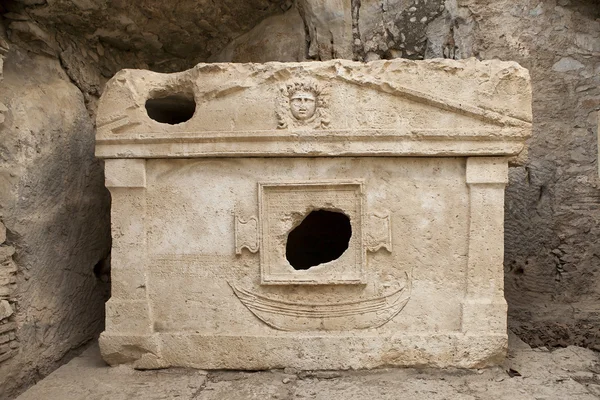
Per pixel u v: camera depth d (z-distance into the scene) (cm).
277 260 329
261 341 327
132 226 333
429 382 309
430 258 325
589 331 423
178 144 327
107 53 438
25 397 299
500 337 319
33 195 342
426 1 441
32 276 338
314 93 323
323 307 329
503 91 314
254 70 324
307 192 327
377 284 327
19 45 370
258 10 461
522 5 448
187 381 316
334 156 324
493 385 304
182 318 334
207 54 482
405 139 318
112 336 330
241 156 327
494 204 321
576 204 448
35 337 337
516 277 456
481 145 315
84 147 396
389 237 323
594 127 445
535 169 450
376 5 448
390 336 323
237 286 331
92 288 400
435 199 324
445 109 317
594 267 446
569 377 317
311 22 455
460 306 323
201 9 430
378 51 452
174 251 334
